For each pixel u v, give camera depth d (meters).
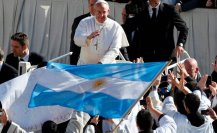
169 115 25.42
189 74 30.00
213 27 35.50
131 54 32.50
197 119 25.12
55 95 23.86
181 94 25.36
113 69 23.91
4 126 23.62
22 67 27.53
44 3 34.72
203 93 28.12
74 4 34.84
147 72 23.72
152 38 32.44
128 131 24.97
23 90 24.33
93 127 24.48
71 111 24.52
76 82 23.92
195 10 35.47
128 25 32.41
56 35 34.75
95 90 23.73
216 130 25.75
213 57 35.53
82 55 27.72
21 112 24.27
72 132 24.88
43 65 28.33
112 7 34.84
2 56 27.70
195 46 35.56
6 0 34.47
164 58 32.44
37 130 24.58
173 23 32.47
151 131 23.52
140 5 32.56
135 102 23.52
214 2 35.53
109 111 23.53
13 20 34.53
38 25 34.69
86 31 27.44
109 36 27.48
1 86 24.39
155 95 26.69
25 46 29.72
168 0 34.97
